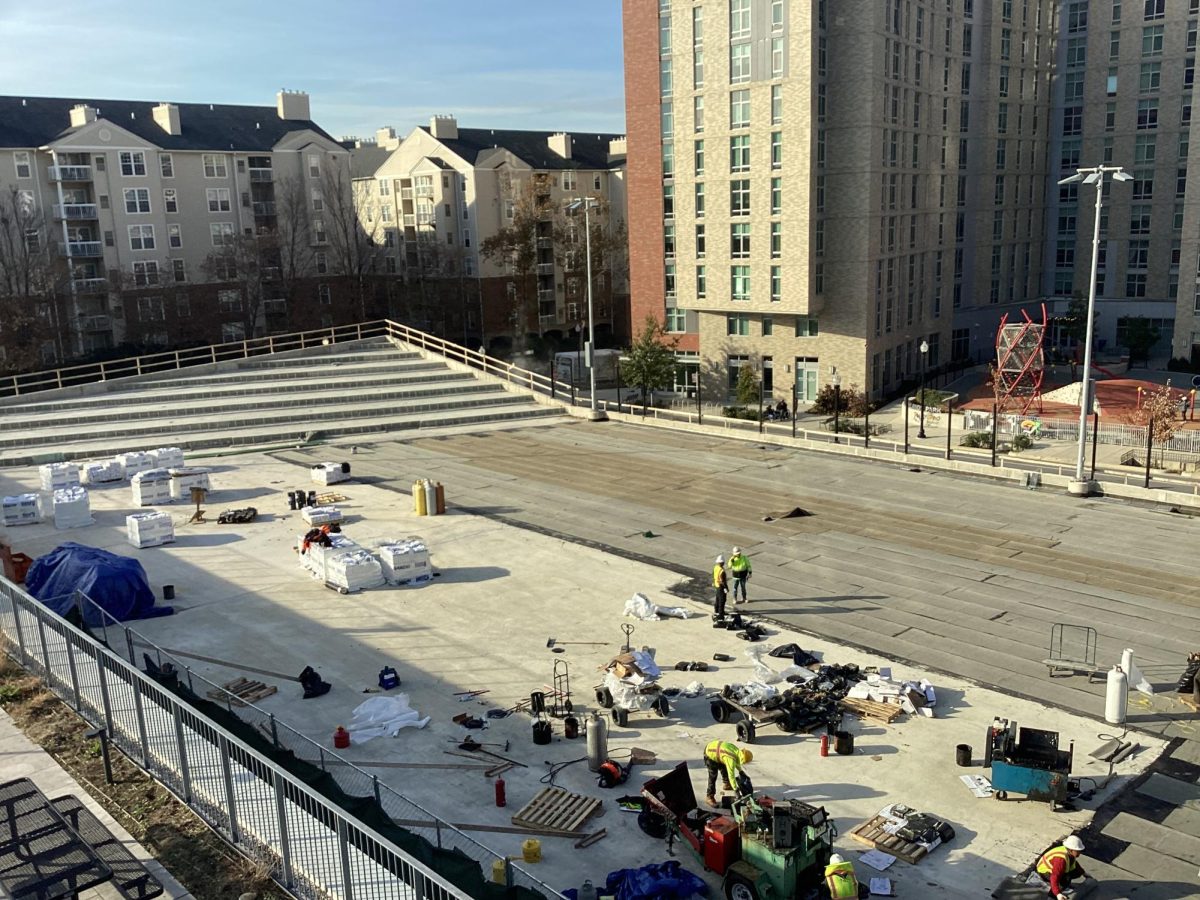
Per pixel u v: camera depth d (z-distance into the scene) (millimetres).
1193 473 39062
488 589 26422
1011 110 76938
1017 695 19812
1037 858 14531
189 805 14766
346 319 100438
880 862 14352
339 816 11672
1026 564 27609
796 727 18375
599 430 48938
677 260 66688
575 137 112375
